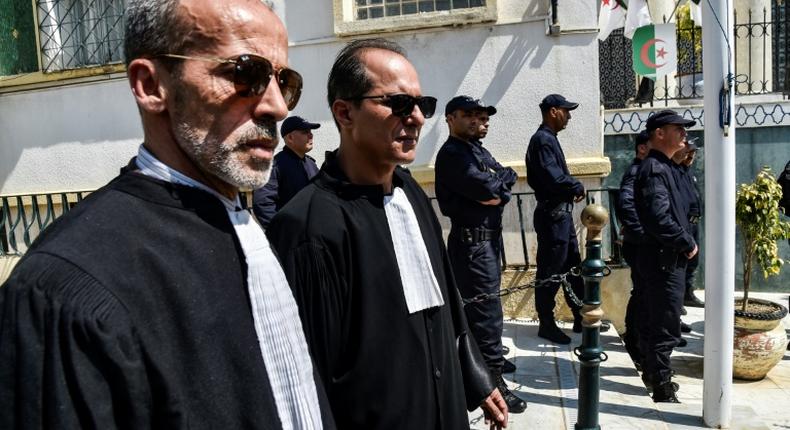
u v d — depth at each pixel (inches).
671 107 282.4
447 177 158.9
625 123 275.1
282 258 68.6
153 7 45.4
